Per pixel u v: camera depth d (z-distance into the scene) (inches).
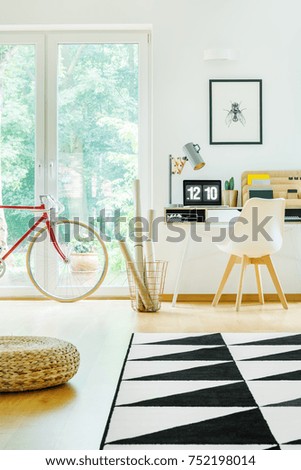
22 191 224.4
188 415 86.5
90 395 97.9
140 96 222.5
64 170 223.9
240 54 216.4
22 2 216.7
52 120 222.8
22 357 99.7
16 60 223.9
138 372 111.7
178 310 194.4
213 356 124.3
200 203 210.7
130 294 203.5
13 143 224.4
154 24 216.2
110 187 224.2
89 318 177.8
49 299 221.0
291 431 79.4
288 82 216.2
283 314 183.9
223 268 215.8
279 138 216.2
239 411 88.2
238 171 216.5
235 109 216.2
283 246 215.5
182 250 215.8
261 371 111.9
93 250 220.4
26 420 85.5
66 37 222.4
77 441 77.1
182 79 216.5
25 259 221.3
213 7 216.4
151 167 222.5
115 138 223.8
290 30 216.1
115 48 223.5
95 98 224.1
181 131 216.5
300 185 211.9
